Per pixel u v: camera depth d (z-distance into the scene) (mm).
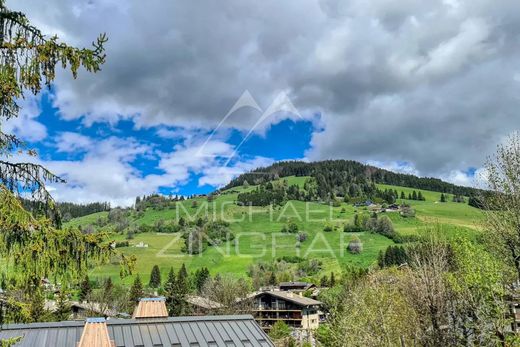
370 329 33281
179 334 21562
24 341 18938
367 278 47875
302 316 87062
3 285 9453
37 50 9688
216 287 84500
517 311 30062
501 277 26750
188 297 81312
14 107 10039
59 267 9820
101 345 16453
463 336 28531
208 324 22828
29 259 9352
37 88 9836
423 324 29422
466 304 27922
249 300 81188
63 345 19016
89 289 73375
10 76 9336
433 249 29672
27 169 9953
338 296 61000
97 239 10203
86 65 10172
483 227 29781
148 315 22672
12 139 10000
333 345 43875
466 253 28219
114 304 77500
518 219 27719
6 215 8922
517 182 28344
